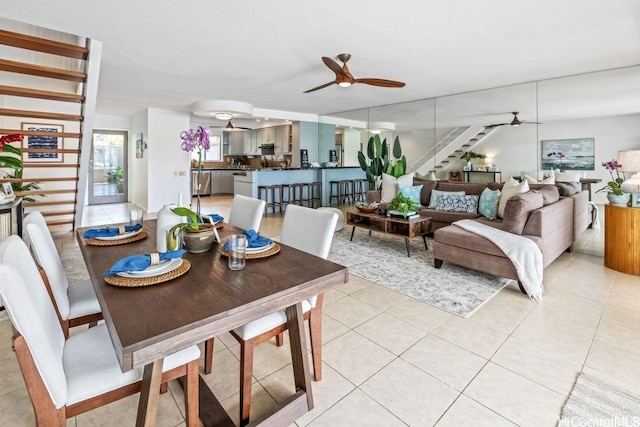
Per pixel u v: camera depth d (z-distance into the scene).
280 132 9.41
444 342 2.10
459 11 2.50
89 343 1.28
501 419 1.47
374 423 1.45
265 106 6.86
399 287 3.02
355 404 1.56
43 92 3.23
